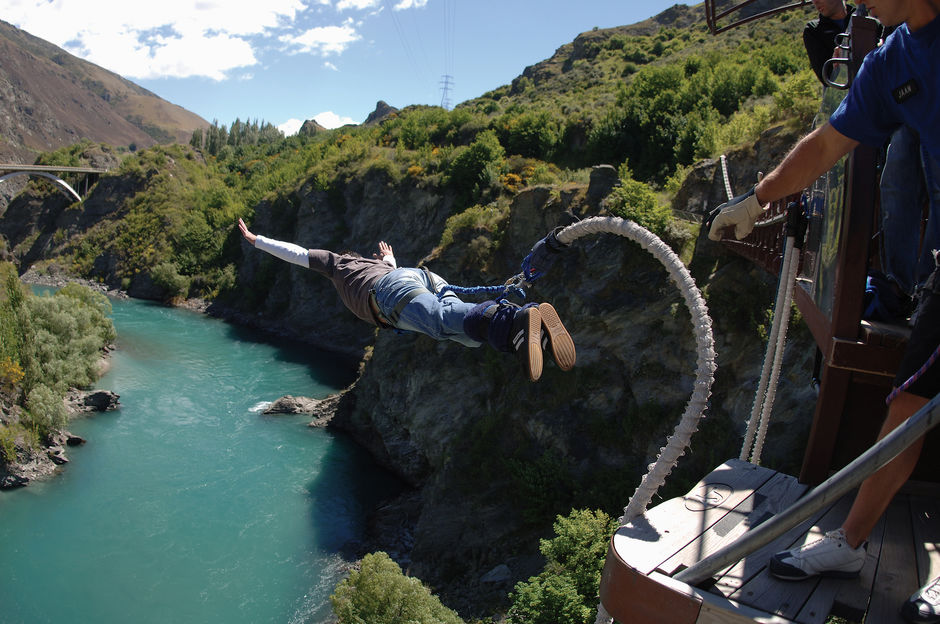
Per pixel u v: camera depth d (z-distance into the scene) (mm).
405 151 75500
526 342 3844
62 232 102562
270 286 78062
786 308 5477
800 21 84750
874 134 3518
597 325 33031
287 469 40125
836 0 5676
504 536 32344
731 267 30047
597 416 32688
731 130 38312
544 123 69812
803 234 5344
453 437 37469
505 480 33969
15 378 39812
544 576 24078
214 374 56500
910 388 3152
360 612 21672
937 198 3459
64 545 30469
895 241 3889
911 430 2404
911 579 3482
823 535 3787
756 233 11273
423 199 66750
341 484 39188
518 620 23734
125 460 39188
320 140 126375
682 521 3918
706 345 3961
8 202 121375
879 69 3375
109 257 94562
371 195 71062
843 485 2574
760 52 69750
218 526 33188
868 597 3336
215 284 83875
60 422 39719
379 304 4547
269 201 82250
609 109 66750
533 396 34594
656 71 66625
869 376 3992
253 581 29281
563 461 32625
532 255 4375
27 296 48750
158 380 53531
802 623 3064
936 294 3143
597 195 35562
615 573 3533
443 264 43312
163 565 29766
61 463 37750
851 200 3867
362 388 45312
